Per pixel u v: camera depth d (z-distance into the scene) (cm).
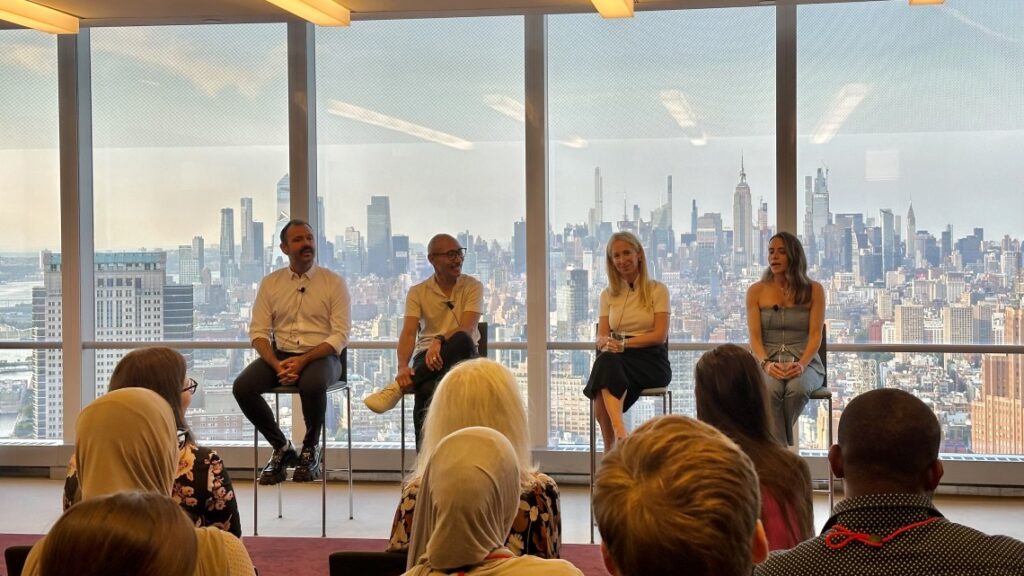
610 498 106
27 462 652
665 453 107
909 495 153
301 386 503
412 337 534
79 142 644
